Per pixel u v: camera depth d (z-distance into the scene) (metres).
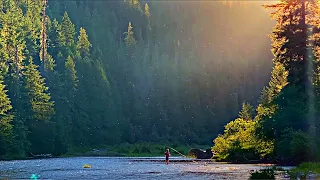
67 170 42.38
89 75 129.75
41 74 107.44
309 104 48.69
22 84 93.00
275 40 52.69
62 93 110.69
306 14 51.28
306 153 44.62
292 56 50.94
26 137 86.81
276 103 51.53
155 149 117.25
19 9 123.38
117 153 100.88
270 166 43.91
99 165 51.78
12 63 93.19
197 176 32.88
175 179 30.55
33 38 117.94
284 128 48.47
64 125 103.25
